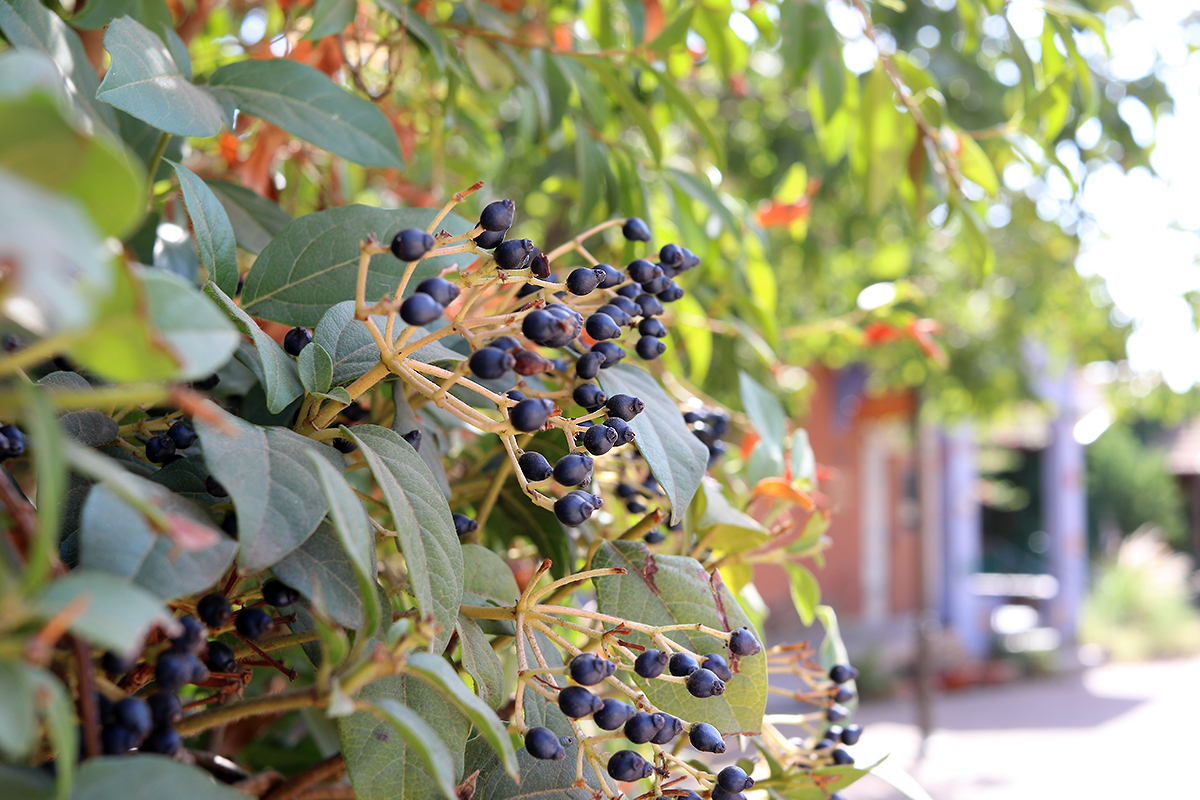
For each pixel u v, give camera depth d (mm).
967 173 522
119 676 224
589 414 266
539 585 303
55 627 170
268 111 319
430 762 204
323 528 235
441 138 537
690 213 477
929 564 3930
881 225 1449
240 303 279
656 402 286
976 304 2533
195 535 182
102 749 198
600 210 492
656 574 291
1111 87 1107
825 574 4422
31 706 168
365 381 250
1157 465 6230
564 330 240
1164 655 4289
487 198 659
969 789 2291
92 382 261
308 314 280
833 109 506
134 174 168
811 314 1915
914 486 4793
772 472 359
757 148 1521
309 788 283
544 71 443
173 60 304
